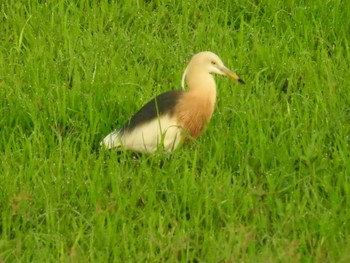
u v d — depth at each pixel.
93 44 16.78
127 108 14.91
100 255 11.60
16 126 14.37
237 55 16.69
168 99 13.89
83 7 18.17
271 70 16.36
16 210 12.30
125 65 16.41
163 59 16.48
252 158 13.77
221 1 18.34
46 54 16.50
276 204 12.72
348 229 12.33
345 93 15.42
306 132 14.27
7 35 17.22
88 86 15.44
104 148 13.84
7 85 15.34
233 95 15.25
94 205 12.70
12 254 11.70
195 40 17.16
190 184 12.94
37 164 13.43
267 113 14.84
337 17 17.67
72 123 14.59
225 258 11.54
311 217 12.39
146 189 12.90
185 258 11.65
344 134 14.32
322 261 11.52
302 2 18.11
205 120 14.01
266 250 11.55
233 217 12.34
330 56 17.05
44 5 17.97
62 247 11.60
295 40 17.23
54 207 12.59
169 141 13.75
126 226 12.15
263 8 18.22
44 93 15.17
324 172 13.44
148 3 18.38
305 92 15.62
